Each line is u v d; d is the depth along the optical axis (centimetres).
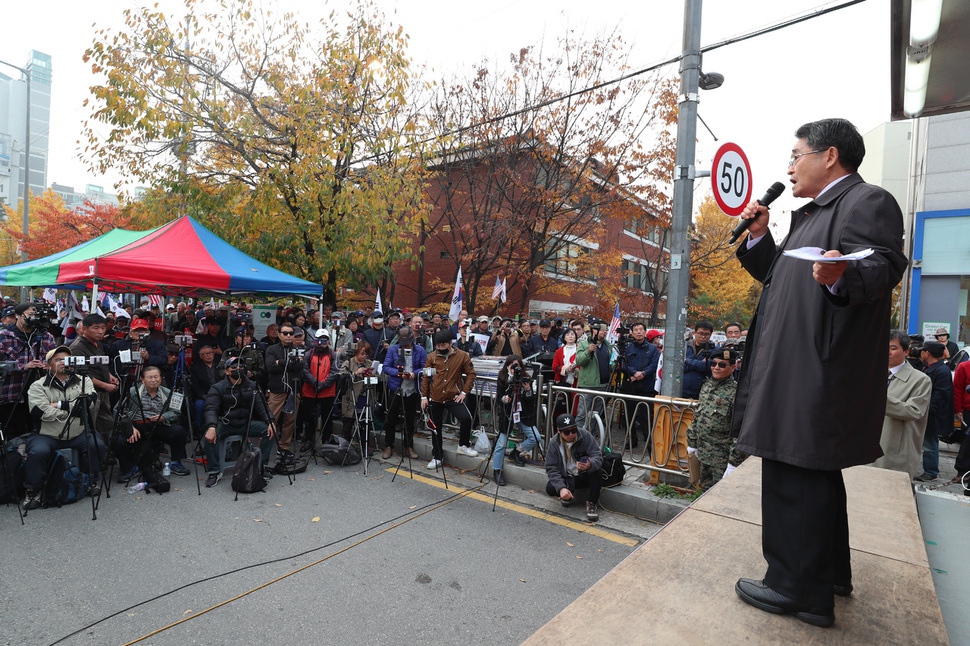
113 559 426
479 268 1617
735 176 506
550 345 1027
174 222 887
